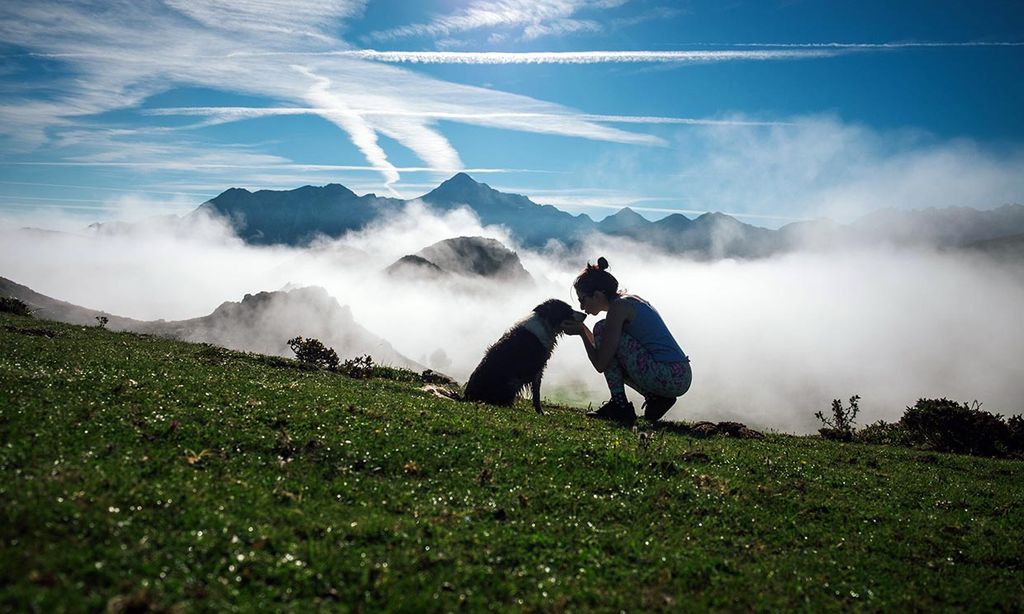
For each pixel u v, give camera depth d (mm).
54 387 2762
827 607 1670
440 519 1892
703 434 4027
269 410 2773
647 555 1837
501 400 4047
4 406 2330
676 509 2248
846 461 3473
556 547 1821
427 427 2852
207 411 2643
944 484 3094
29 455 1903
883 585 1861
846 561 2006
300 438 2426
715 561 1860
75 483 1717
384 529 1725
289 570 1450
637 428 3668
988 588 1918
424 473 2297
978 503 2777
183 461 2084
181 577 1354
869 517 2408
